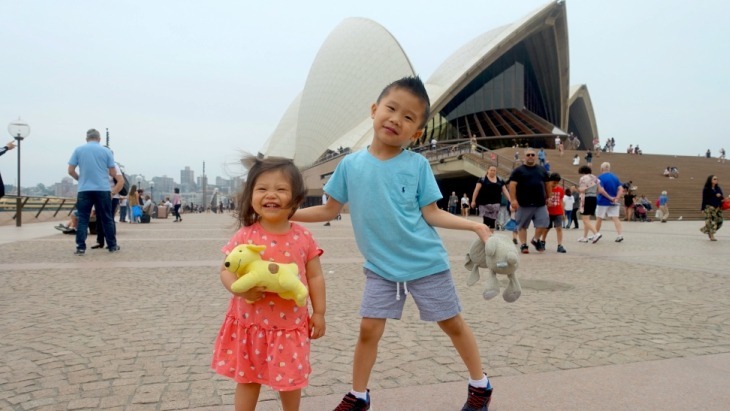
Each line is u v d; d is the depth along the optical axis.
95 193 7.61
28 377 2.49
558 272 6.17
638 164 32.12
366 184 2.12
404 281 2.11
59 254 7.53
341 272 6.11
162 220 24.72
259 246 1.79
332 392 2.37
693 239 11.24
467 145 31.00
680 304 4.35
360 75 50.25
